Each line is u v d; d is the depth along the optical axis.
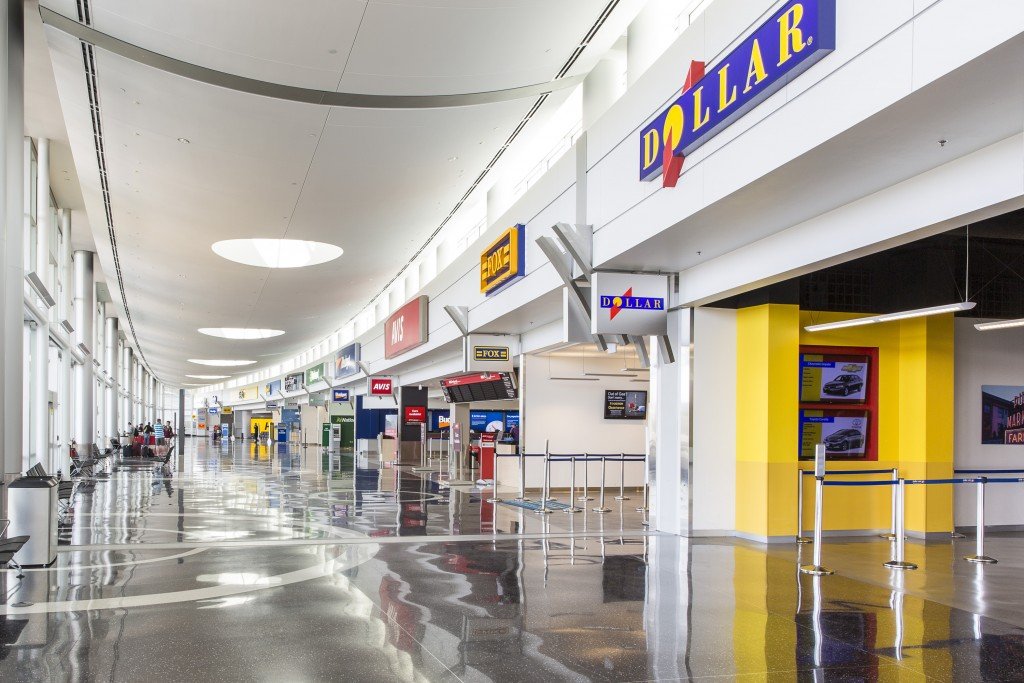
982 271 12.68
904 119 5.52
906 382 12.15
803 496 11.59
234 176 14.94
